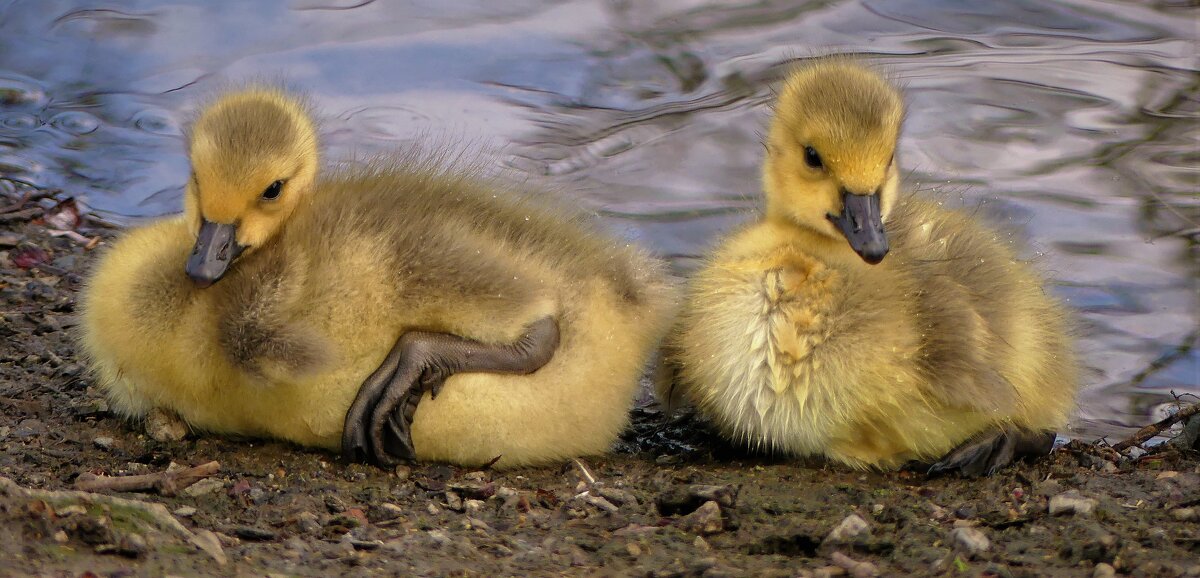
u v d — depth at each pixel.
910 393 10.76
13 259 14.55
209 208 10.39
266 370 9.95
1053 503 9.80
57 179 16.73
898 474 11.09
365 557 8.51
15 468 9.75
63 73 19.02
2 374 11.66
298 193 10.89
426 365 10.20
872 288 10.88
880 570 8.77
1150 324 14.09
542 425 10.66
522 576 8.38
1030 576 8.61
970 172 16.84
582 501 9.95
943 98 18.59
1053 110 18.34
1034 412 11.36
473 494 10.05
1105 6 21.22
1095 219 15.84
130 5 20.78
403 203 10.70
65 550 7.85
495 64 19.56
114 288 10.46
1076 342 12.41
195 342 10.13
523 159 17.28
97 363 10.77
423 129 17.69
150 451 10.37
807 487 10.52
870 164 11.26
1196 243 15.34
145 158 17.27
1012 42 20.42
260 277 10.07
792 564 8.81
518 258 10.60
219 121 10.64
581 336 10.75
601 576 8.50
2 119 17.92
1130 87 18.92
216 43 19.86
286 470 10.13
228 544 8.53
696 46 20.17
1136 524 9.45
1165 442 11.80
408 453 10.32
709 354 11.36
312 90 18.59
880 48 20.20
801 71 12.45
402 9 21.08
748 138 17.88
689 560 8.84
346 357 10.27
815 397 10.87
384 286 10.19
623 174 17.16
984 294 11.22
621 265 11.30
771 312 11.02
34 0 20.72
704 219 16.11
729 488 9.91
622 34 20.53
